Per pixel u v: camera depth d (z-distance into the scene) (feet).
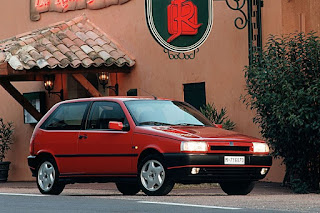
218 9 72.28
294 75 54.24
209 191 55.77
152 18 67.62
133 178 47.98
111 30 86.28
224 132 48.47
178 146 45.34
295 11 65.57
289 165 56.44
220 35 71.97
